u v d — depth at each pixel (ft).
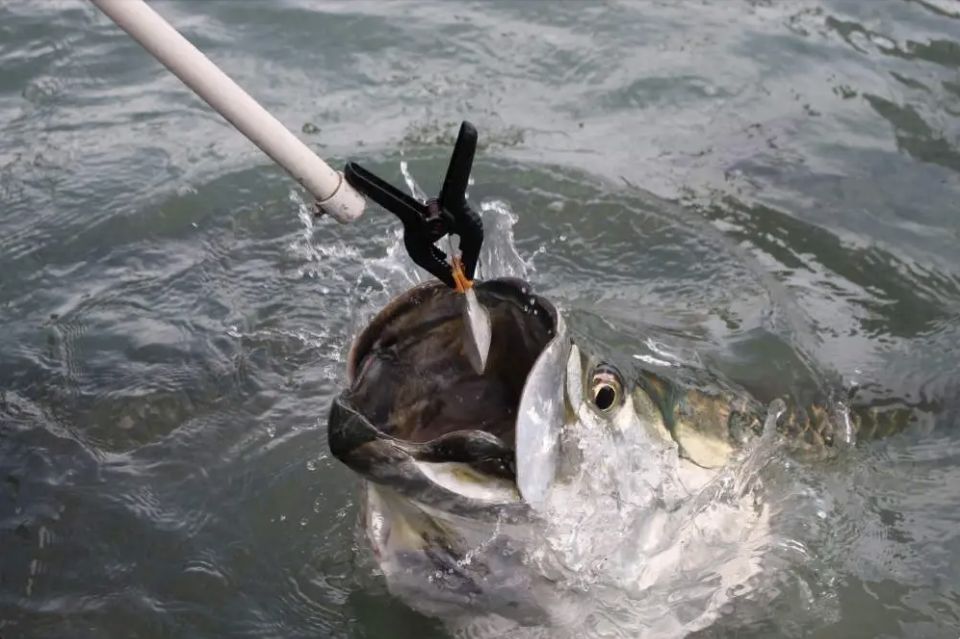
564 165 9.32
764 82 10.28
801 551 7.08
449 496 6.25
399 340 6.23
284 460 7.51
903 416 7.73
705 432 7.03
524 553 6.53
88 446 7.60
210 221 8.86
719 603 6.92
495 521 6.38
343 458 6.07
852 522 7.22
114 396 7.82
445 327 6.26
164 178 9.11
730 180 9.29
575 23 10.92
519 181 9.20
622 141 9.60
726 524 6.97
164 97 9.83
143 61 10.22
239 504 7.34
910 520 7.25
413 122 9.66
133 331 8.18
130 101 9.77
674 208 9.05
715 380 7.41
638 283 8.54
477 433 6.10
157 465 7.52
